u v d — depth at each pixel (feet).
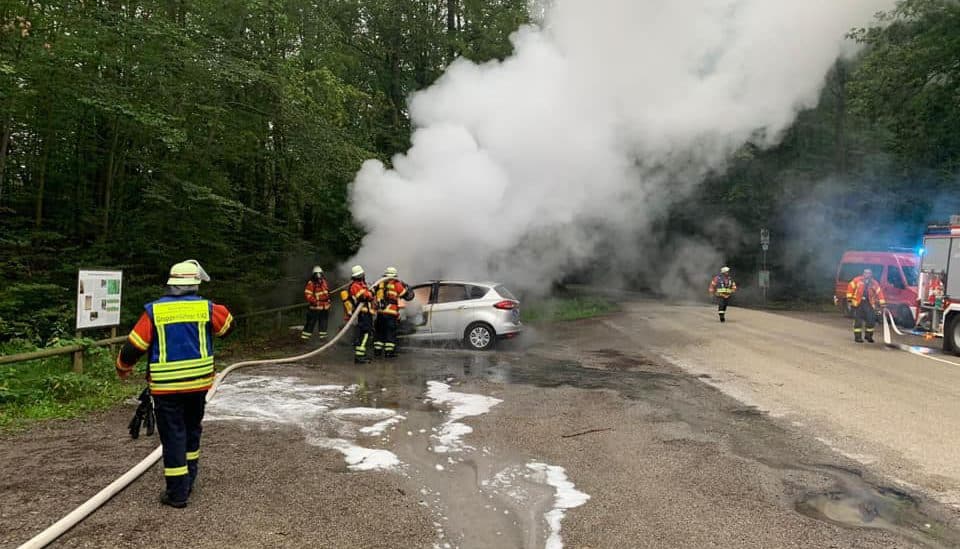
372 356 37.78
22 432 20.56
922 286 44.98
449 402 25.79
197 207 41.73
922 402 26.37
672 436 21.22
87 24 32.89
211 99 42.16
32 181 39.91
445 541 13.20
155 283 41.63
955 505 15.47
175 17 40.55
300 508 14.70
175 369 14.51
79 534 13.06
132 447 19.07
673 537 13.52
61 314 34.12
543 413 24.18
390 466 17.78
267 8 45.50
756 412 24.63
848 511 15.05
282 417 22.97
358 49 81.92
